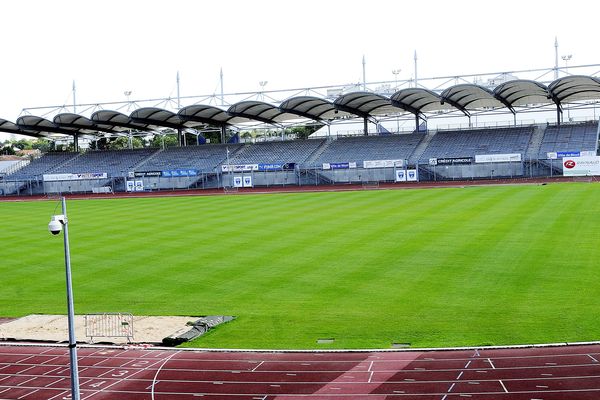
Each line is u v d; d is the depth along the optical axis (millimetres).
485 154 81750
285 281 29375
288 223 46344
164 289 29438
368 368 18641
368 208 52969
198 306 26469
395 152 88875
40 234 47812
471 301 24578
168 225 48969
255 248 37188
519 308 23391
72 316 14297
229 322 24172
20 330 24578
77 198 87938
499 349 19531
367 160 88250
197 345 21859
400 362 18953
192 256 36031
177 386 18234
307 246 36844
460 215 45062
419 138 91125
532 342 19938
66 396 17906
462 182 76812
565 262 29406
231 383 18188
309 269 31281
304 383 17828
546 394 15961
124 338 22906
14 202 85438
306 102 79250
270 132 124812
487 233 37219
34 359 21344
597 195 52188
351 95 75688
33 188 101875
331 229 42344
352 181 86062
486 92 72750
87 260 36688
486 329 21422
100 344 22625
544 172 77062
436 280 27828
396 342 20828
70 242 43000
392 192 67625
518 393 16141
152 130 105688
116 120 92312
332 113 90312
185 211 58875
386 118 94500
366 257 33031
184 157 100875
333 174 87062
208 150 101812
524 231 37062
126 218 55312
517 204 49188
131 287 30172
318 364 19266
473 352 19406
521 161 77562
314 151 94188
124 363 20469
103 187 96250
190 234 43688
